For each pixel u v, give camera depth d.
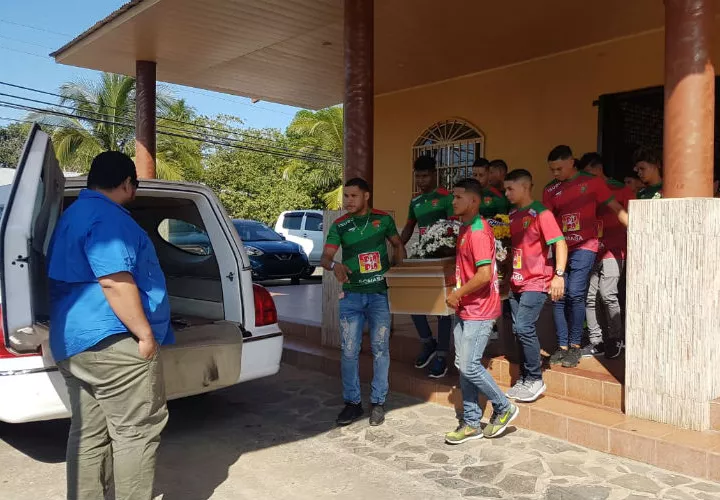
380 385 4.67
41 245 3.19
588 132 8.45
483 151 9.70
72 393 3.11
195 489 3.64
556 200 4.96
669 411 3.98
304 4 6.79
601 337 5.24
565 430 4.20
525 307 4.41
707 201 3.79
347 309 4.63
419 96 10.59
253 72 9.70
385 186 11.27
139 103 9.00
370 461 4.00
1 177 7.62
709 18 3.92
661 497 3.38
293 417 4.90
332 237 4.65
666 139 4.05
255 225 14.90
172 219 5.35
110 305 2.84
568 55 8.62
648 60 7.83
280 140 33.00
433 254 4.57
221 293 5.06
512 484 3.60
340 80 10.19
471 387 4.20
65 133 21.47
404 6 6.95
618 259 5.06
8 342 3.02
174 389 4.05
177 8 6.89
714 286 3.90
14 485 3.65
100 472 3.17
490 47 8.47
